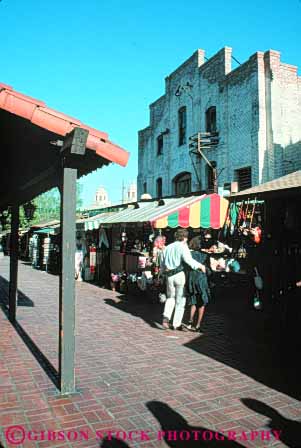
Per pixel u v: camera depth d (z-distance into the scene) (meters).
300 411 3.78
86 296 10.85
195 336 6.57
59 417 3.59
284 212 7.58
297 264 7.35
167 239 11.22
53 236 19.00
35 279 15.38
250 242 8.77
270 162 13.70
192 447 3.13
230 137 15.40
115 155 4.00
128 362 5.18
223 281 9.85
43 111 3.64
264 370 4.90
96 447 3.10
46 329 6.94
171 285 6.95
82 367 4.96
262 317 8.01
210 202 9.52
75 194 4.21
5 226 33.81
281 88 13.98
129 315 8.26
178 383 4.45
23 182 6.81
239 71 14.92
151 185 22.31
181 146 19.05
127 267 12.14
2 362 5.09
